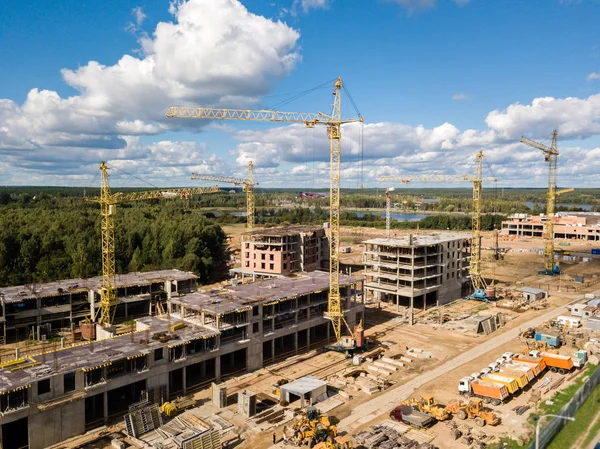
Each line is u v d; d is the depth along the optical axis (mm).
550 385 91375
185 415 78688
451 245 163000
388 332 128875
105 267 141875
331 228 125188
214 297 108000
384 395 88625
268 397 88500
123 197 175125
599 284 193125
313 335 126625
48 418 70125
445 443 70750
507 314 146750
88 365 74625
